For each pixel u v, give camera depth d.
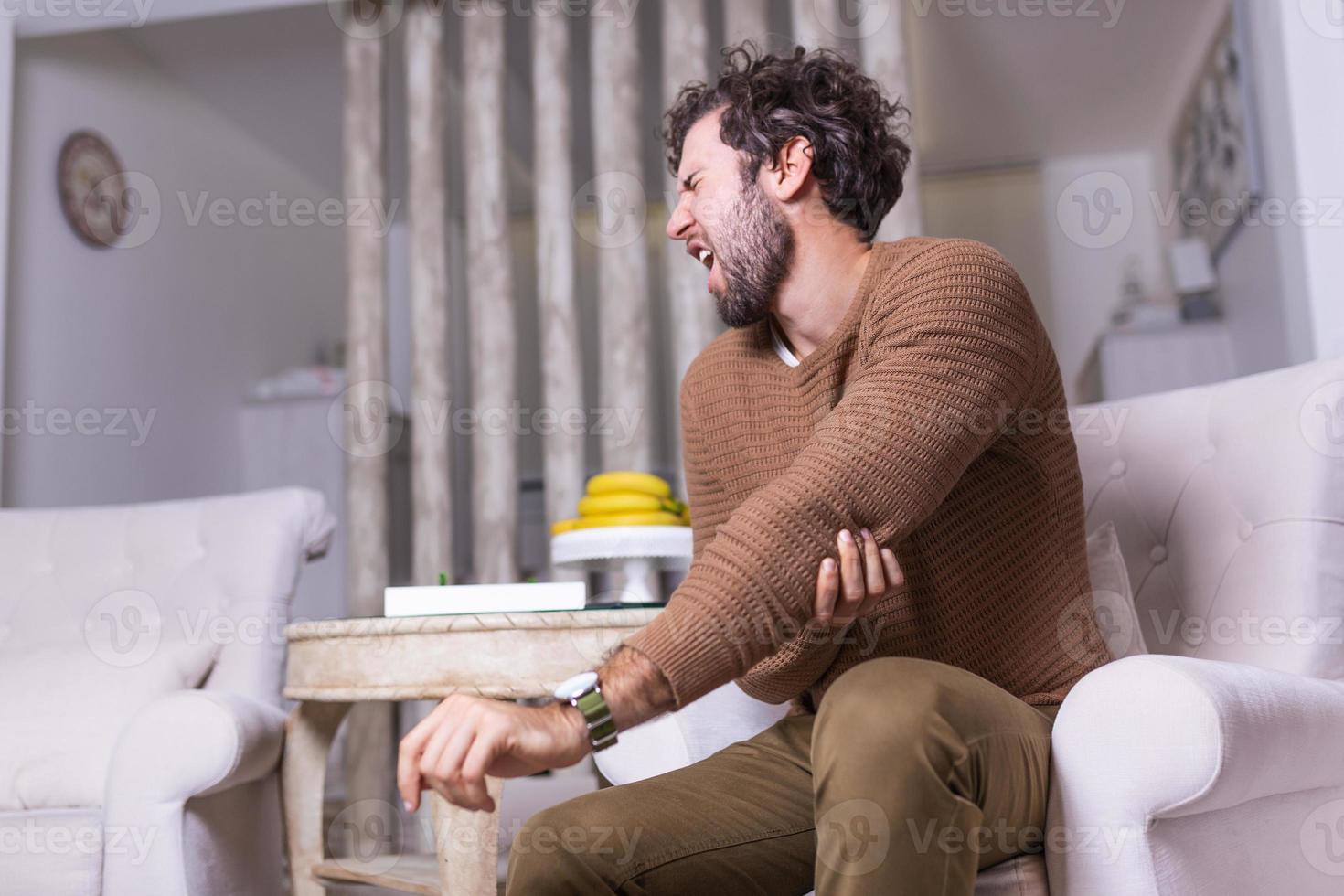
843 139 1.05
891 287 0.96
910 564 0.97
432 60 3.38
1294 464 1.23
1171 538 1.36
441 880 1.28
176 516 2.04
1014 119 5.00
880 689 0.79
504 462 3.21
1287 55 2.51
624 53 3.18
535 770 0.72
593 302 5.57
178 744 1.44
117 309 3.77
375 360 3.31
